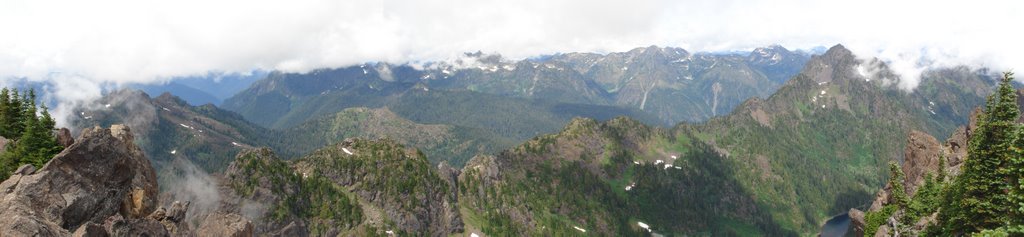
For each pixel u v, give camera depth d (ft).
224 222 199.21
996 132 193.06
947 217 222.28
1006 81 198.59
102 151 160.25
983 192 192.54
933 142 485.15
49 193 137.08
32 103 301.63
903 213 305.12
